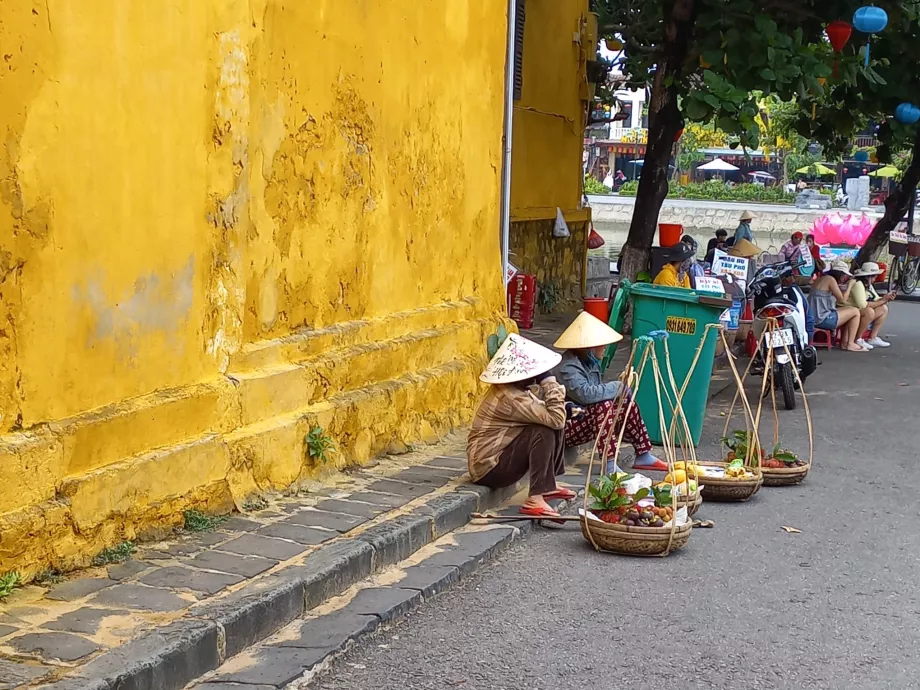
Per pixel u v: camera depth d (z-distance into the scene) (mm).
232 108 6082
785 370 11188
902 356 15695
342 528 5875
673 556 6305
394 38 7895
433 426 8281
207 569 5086
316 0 6879
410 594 5336
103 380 5215
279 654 4555
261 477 6266
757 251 15914
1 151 4559
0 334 4621
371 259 7773
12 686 3719
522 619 5234
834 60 13742
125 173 5285
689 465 7664
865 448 9586
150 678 4008
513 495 7375
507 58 10508
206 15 5824
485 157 9562
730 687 4480
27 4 4641
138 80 5336
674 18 14500
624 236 41781
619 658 4770
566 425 8000
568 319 17000
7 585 4582
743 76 13281
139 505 5336
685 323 8953
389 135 7922
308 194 6945
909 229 27297
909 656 4855
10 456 4617
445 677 4535
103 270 5172
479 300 9523
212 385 5988
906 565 6219
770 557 6316
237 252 6219
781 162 62688
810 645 4961
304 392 6754
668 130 15422
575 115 18875
